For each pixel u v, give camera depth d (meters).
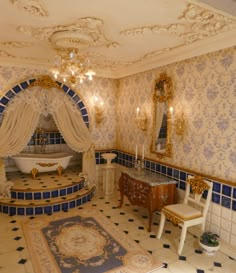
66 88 4.64
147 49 3.29
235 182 2.77
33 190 4.00
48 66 4.39
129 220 3.72
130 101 4.77
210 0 1.68
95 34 2.71
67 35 2.61
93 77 4.91
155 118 4.03
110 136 5.29
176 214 2.95
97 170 5.15
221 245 2.93
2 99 4.16
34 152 5.26
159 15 2.19
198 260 2.73
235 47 2.69
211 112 3.02
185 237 3.11
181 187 3.53
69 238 3.13
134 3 1.97
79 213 3.93
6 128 4.15
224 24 2.33
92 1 1.95
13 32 2.70
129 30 2.57
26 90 4.32
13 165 5.14
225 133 2.85
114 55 3.63
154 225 3.59
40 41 3.01
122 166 5.11
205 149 3.12
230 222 2.82
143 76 4.33
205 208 2.97
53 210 3.95
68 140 4.62
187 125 3.39
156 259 2.72
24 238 3.11
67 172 5.17
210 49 2.93
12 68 4.19
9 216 3.75
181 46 3.12
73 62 3.10
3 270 2.47
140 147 4.49
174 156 3.66
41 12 2.14
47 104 4.46
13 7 2.06
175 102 3.59
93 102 4.98
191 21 2.29
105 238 3.16
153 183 3.34
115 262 2.64
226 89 2.81
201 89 3.14
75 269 2.51
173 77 3.62
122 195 4.17
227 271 2.54
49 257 2.71
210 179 3.04
